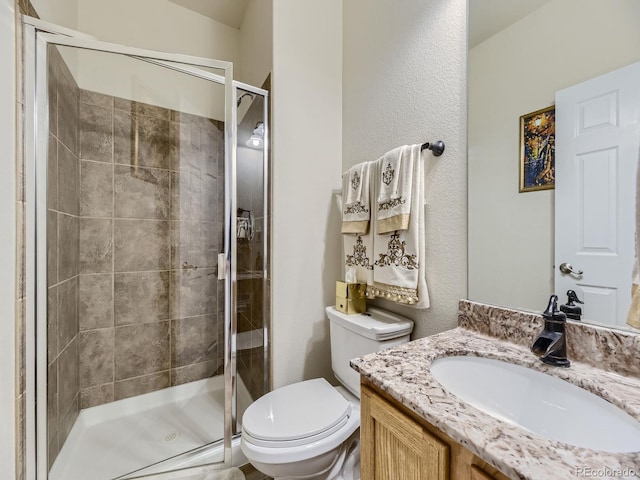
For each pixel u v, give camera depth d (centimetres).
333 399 115
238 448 134
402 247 109
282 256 146
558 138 73
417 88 114
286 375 147
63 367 132
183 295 175
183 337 176
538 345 67
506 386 70
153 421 157
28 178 107
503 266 85
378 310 134
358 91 150
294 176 149
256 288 156
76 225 147
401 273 108
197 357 178
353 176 137
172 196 174
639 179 60
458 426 46
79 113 147
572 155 71
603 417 54
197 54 199
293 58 148
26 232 107
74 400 145
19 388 103
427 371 65
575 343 68
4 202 96
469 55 94
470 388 73
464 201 96
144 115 164
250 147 154
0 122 95
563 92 72
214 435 146
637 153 60
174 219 175
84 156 151
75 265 147
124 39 175
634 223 61
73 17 156
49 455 118
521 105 81
